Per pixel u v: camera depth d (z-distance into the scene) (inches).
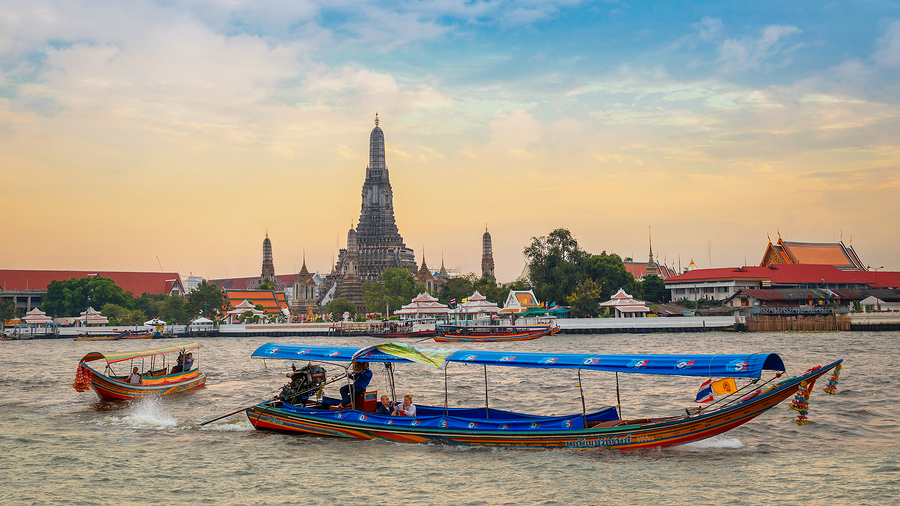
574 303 4982.8
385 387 1657.2
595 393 1465.3
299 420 1067.3
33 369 2406.5
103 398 1485.0
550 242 5610.2
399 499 741.3
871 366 1859.0
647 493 744.3
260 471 860.0
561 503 720.3
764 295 5073.8
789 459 866.1
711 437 981.2
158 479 831.7
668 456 885.8
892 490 737.0
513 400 1403.8
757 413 872.9
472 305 4913.9
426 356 992.9
